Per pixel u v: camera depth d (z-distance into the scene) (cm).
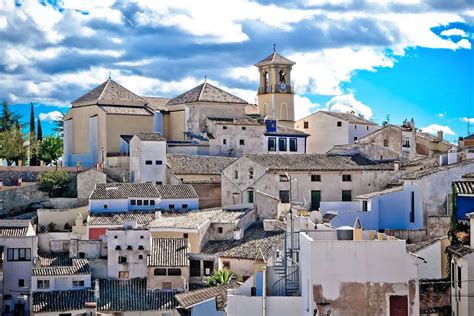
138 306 9062
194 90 14662
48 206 12519
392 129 13425
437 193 8325
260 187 10850
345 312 4809
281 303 5278
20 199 12669
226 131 13825
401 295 4812
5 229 10262
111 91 14162
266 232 9656
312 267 4828
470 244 5544
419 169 9944
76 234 11025
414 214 8462
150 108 14262
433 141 14550
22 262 9919
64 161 14425
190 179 12325
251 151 13950
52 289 9362
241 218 10219
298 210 8125
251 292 5597
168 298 9206
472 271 5256
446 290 5672
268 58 16188
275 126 14325
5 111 16525
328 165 11019
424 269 6194
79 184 12519
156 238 9950
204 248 10050
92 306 9006
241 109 14512
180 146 13550
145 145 12450
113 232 9725
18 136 15362
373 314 4812
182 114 14275
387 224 8688
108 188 11525
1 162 15538
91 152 13888
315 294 4819
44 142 15788
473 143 11425
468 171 8369
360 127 15300
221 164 12850
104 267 9800
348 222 8562
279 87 16062
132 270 9669
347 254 4825
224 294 6600
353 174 10919
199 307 6544
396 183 10394
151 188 11619
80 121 14225
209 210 11012
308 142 15388
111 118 13638
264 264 7300
